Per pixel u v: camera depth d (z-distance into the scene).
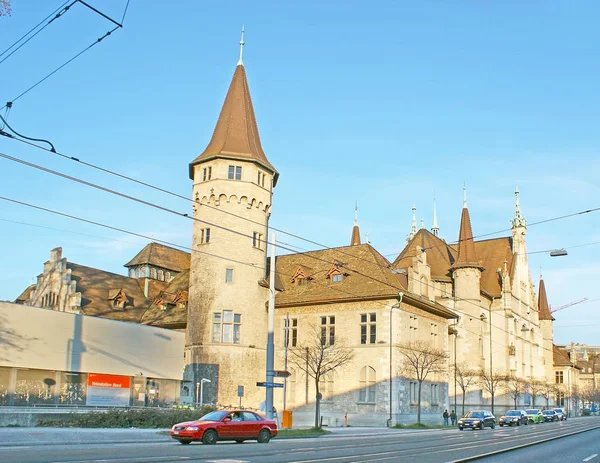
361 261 58.16
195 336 52.50
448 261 84.44
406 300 55.41
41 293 61.66
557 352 139.12
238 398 51.00
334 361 50.75
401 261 64.50
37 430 29.75
